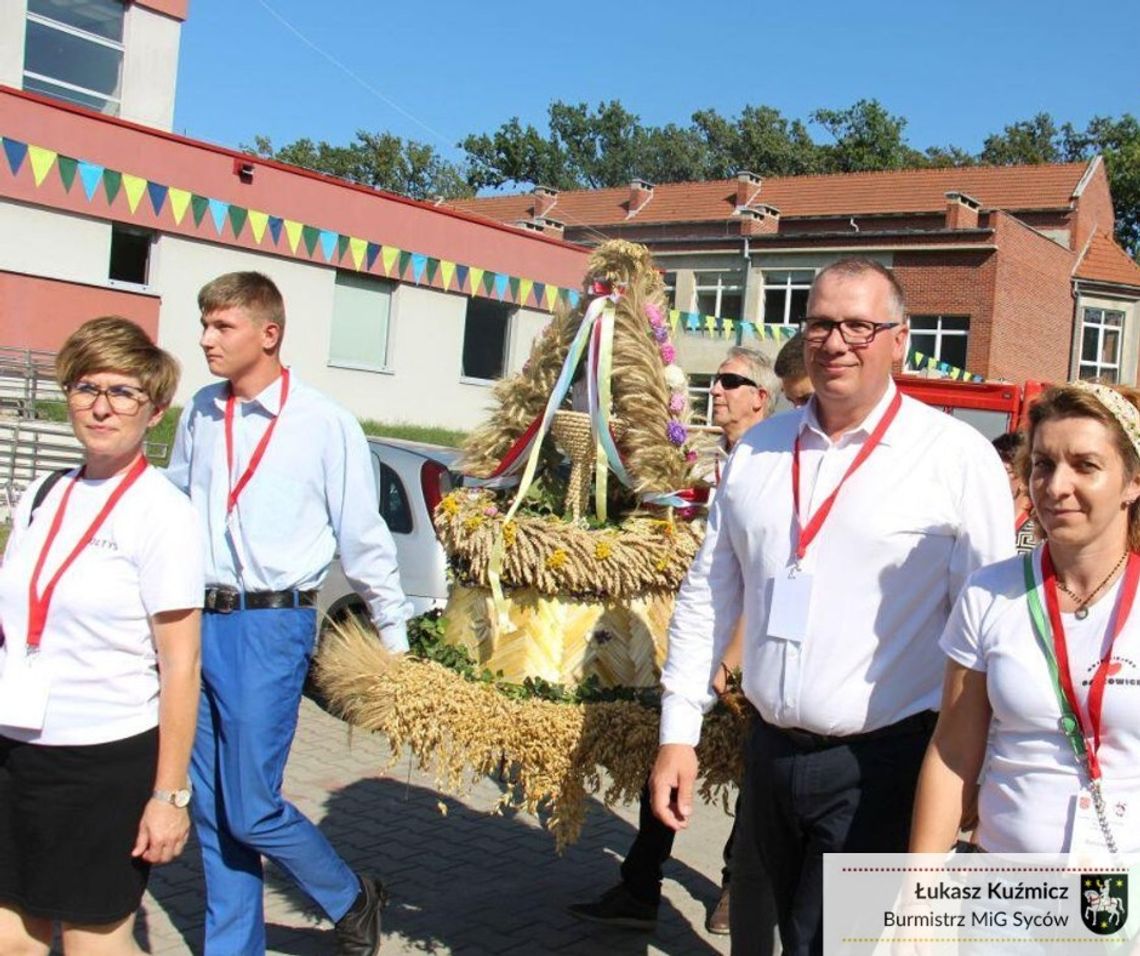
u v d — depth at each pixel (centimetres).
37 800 264
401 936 395
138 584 268
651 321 385
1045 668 222
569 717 341
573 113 7569
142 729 271
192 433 362
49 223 1580
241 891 349
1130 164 4950
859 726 265
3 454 1100
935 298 3125
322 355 1981
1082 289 3491
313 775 564
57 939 370
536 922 412
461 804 538
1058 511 217
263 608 342
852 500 267
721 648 302
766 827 285
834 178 3912
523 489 376
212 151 1733
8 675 262
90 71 1875
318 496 354
